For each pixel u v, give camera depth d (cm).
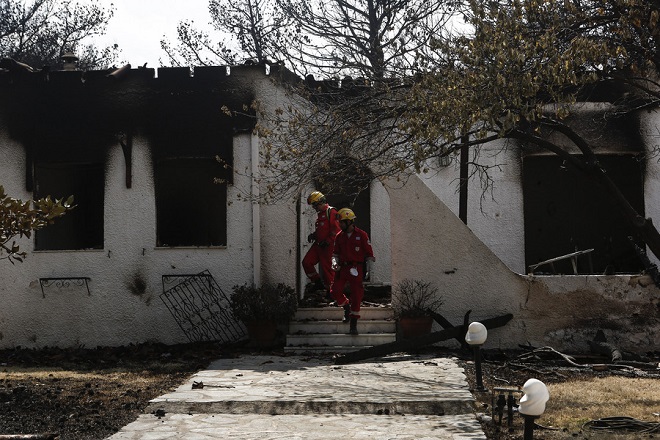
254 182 1498
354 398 976
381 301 1614
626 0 1027
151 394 1037
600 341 1395
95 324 1511
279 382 1094
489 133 1681
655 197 1642
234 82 1522
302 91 1438
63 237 1716
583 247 1778
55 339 1515
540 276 1436
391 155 1274
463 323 1433
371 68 1439
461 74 1091
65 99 1551
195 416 930
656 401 976
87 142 1541
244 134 1510
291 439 823
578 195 1788
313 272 1483
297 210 1590
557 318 1423
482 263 1443
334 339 1410
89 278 1519
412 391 1016
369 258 1418
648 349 1402
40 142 1548
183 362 1314
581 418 888
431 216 1456
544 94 1216
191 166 1730
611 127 1650
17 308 1523
